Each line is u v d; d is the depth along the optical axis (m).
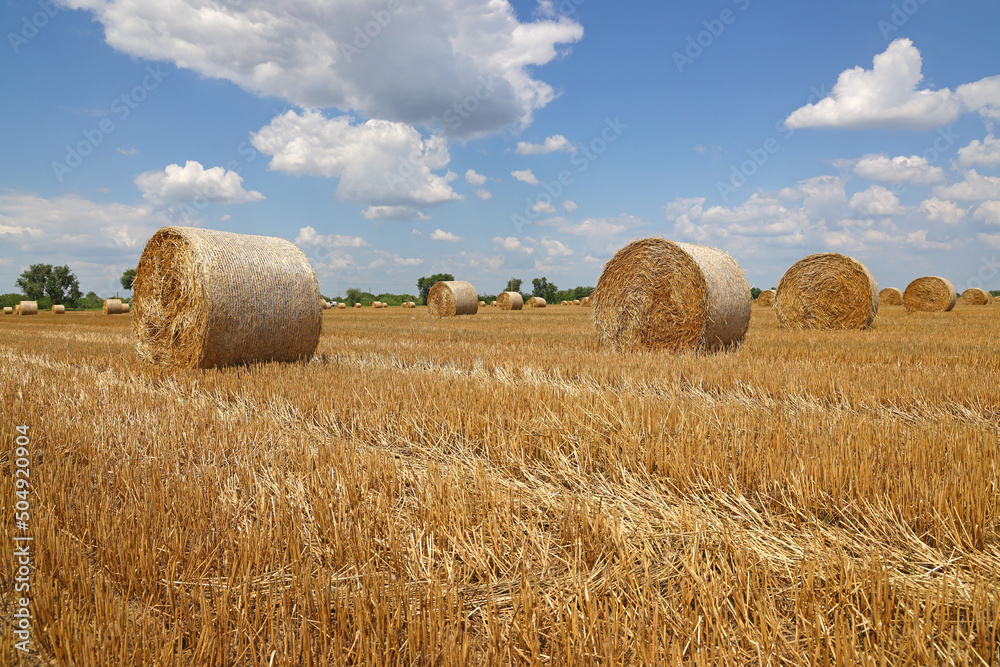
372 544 2.98
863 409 5.82
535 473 4.13
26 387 7.14
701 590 2.33
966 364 8.37
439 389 6.38
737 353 10.32
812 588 2.33
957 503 3.11
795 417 5.11
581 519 3.15
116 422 5.31
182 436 4.80
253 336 9.27
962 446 3.96
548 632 2.26
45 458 4.32
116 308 44.81
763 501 3.50
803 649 2.12
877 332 14.63
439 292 29.80
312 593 2.43
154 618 2.34
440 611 2.20
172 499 3.42
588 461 4.21
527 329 17.55
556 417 5.07
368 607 2.34
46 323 28.33
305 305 9.91
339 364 9.05
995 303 35.94
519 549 2.94
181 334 9.23
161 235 9.59
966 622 2.31
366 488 3.65
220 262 8.95
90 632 2.20
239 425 5.14
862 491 3.40
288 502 3.35
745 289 11.76
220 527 3.06
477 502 3.46
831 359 9.32
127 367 9.41
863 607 2.35
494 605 2.45
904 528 3.05
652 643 1.99
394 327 19.64
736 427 4.66
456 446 4.79
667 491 3.73
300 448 4.44
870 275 16.14
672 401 5.63
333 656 2.11
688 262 10.92
